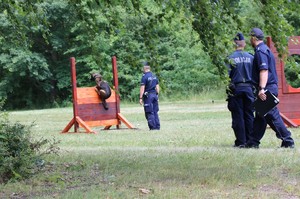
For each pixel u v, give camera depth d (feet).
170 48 216.33
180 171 41.37
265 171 40.34
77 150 58.44
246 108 57.41
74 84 94.68
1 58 231.30
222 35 34.86
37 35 229.86
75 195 33.78
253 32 52.85
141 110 169.78
